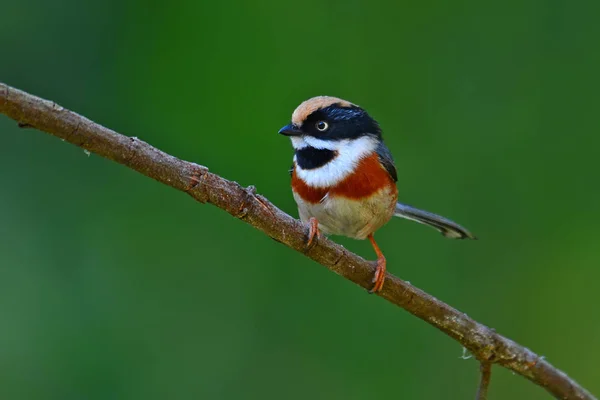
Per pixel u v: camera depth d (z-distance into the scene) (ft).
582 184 42.91
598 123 43.37
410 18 44.98
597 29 44.04
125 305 37.91
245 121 43.16
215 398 37.17
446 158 43.57
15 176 38.70
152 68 42.14
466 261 41.73
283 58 43.70
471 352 24.85
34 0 39.58
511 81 44.37
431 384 37.91
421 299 24.18
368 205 28.14
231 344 38.47
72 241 38.60
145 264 39.34
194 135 42.39
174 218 40.37
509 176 43.19
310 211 28.68
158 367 37.11
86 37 40.60
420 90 44.45
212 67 43.04
